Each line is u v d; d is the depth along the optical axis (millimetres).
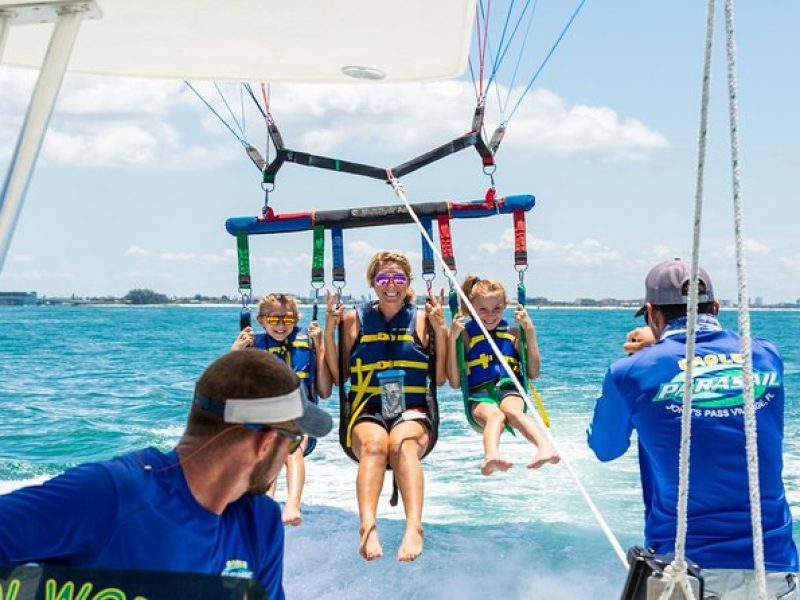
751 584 3188
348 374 5551
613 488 8578
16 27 2963
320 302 5629
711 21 1896
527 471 9234
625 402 3402
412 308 5629
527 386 5680
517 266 5605
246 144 5520
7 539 1896
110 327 44781
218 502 2092
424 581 6012
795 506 7973
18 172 2443
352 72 3492
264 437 2045
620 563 6434
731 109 1948
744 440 3242
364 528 4957
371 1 2756
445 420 12359
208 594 1899
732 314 73000
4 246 2408
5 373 19562
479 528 7188
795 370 21281
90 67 3512
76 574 1887
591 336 37656
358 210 5559
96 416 13406
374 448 5227
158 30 3045
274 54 3291
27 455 10789
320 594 5809
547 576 6168
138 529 1997
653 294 3473
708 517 3234
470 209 5539
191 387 16859
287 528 6898
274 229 5559
